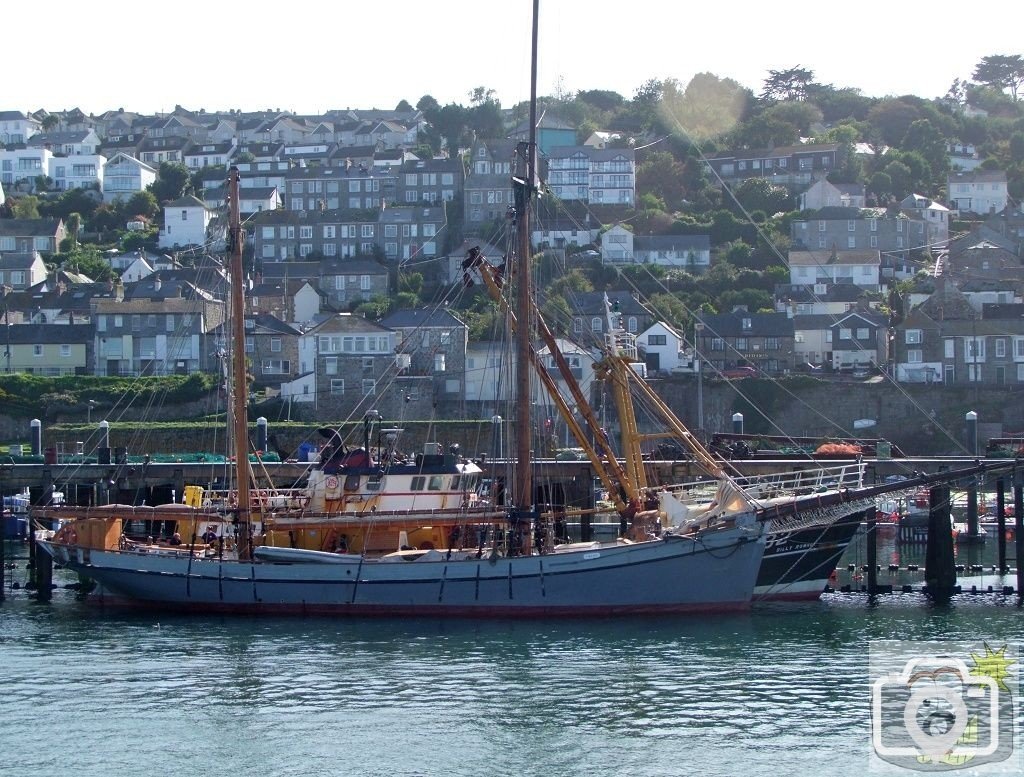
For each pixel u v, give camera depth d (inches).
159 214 7859.3
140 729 1619.1
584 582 2166.6
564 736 1577.3
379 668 1868.8
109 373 5374.0
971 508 3107.8
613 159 7047.2
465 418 4758.9
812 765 1482.5
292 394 4810.5
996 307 5162.4
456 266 6368.1
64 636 2100.1
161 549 2354.8
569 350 4362.7
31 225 7091.5
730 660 1894.7
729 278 6122.1
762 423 4751.5
